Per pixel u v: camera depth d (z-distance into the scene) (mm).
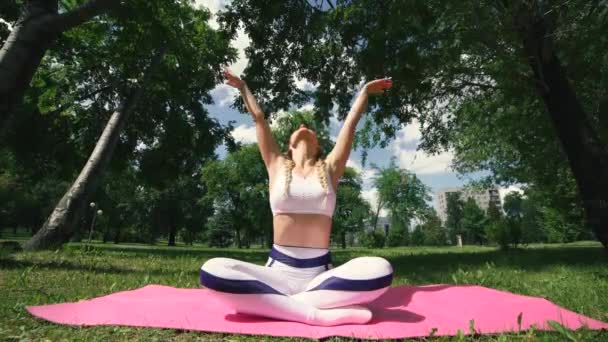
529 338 2816
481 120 15070
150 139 20891
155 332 3029
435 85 12547
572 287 5273
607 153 9531
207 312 3523
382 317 3438
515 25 8758
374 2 11281
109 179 29047
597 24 8594
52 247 11406
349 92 13234
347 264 3391
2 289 4887
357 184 52688
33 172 20500
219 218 62375
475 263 9281
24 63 7645
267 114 13078
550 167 15344
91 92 17938
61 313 3447
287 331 2986
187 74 18281
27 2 8008
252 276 3268
